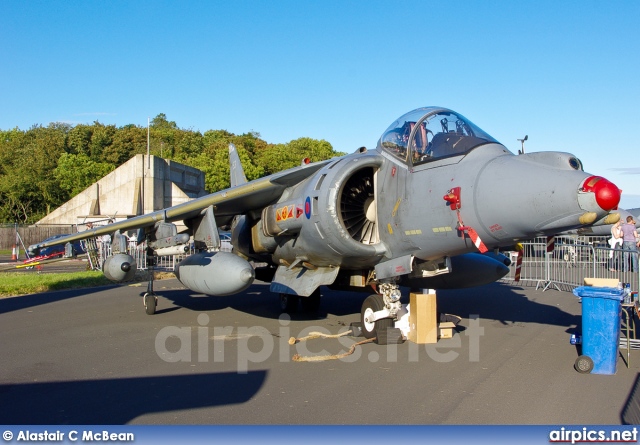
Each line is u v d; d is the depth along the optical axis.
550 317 9.81
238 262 8.54
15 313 10.86
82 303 12.32
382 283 7.96
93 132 67.94
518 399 5.11
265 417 4.65
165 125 98.94
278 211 9.04
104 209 39.62
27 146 56.28
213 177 53.84
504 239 6.42
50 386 5.67
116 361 6.76
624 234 15.60
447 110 7.59
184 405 4.99
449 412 4.75
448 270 7.70
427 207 6.99
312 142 63.97
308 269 9.22
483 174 6.38
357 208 8.28
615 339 5.99
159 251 9.91
